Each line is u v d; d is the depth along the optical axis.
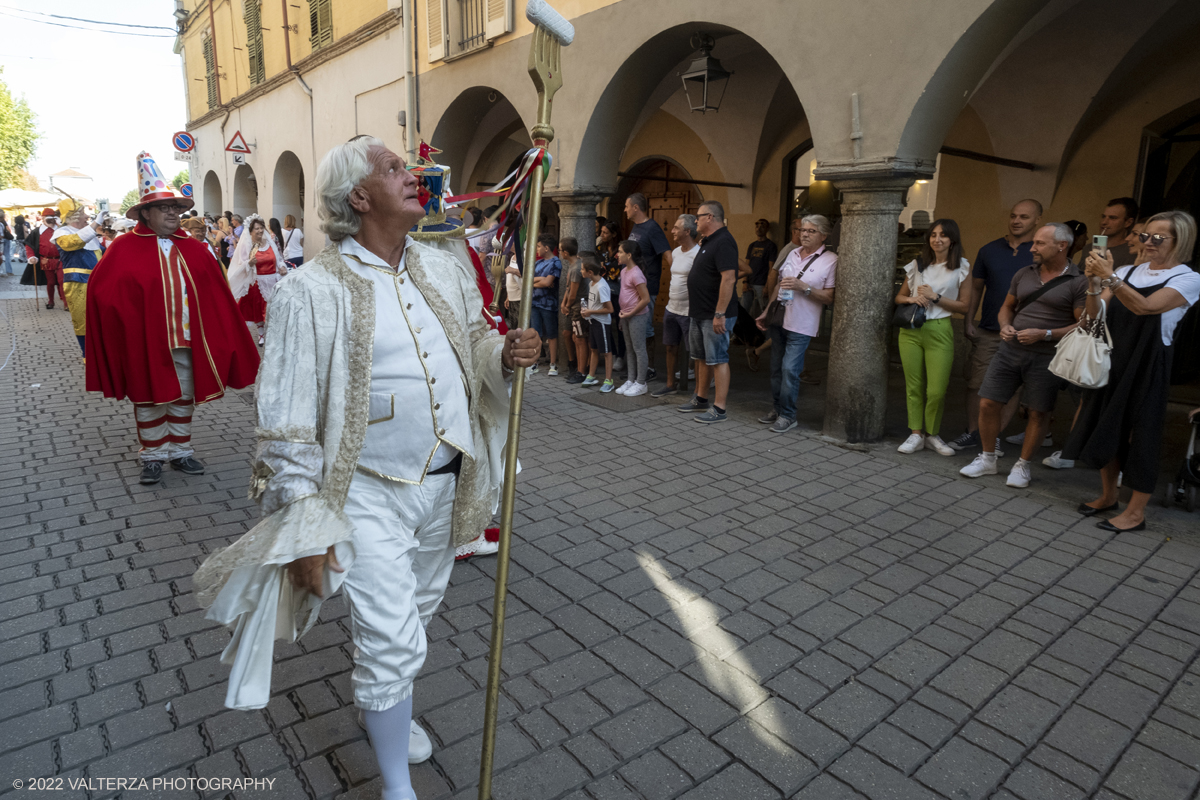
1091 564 3.56
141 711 2.42
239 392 7.21
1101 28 6.49
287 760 2.20
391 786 1.88
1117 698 2.56
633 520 4.07
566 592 3.26
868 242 5.14
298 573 1.67
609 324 7.20
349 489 1.77
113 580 3.31
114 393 4.45
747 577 3.41
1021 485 4.57
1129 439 3.89
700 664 2.73
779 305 5.80
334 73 12.39
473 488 2.02
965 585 3.35
